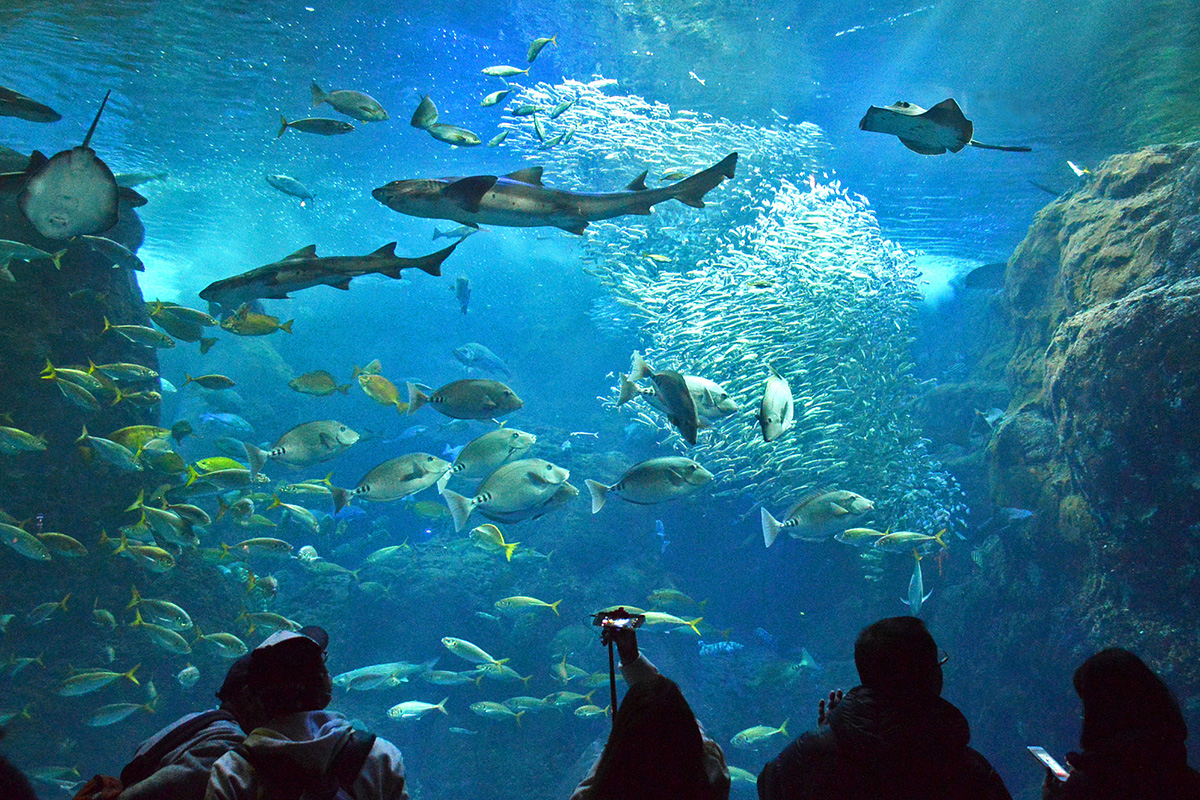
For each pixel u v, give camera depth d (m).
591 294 26.33
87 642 8.84
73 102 16.41
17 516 8.07
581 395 24.91
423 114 6.46
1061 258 13.50
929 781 1.69
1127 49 14.13
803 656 11.73
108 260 9.17
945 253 29.11
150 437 8.01
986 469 14.33
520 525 15.40
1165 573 9.21
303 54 14.65
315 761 1.61
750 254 13.63
